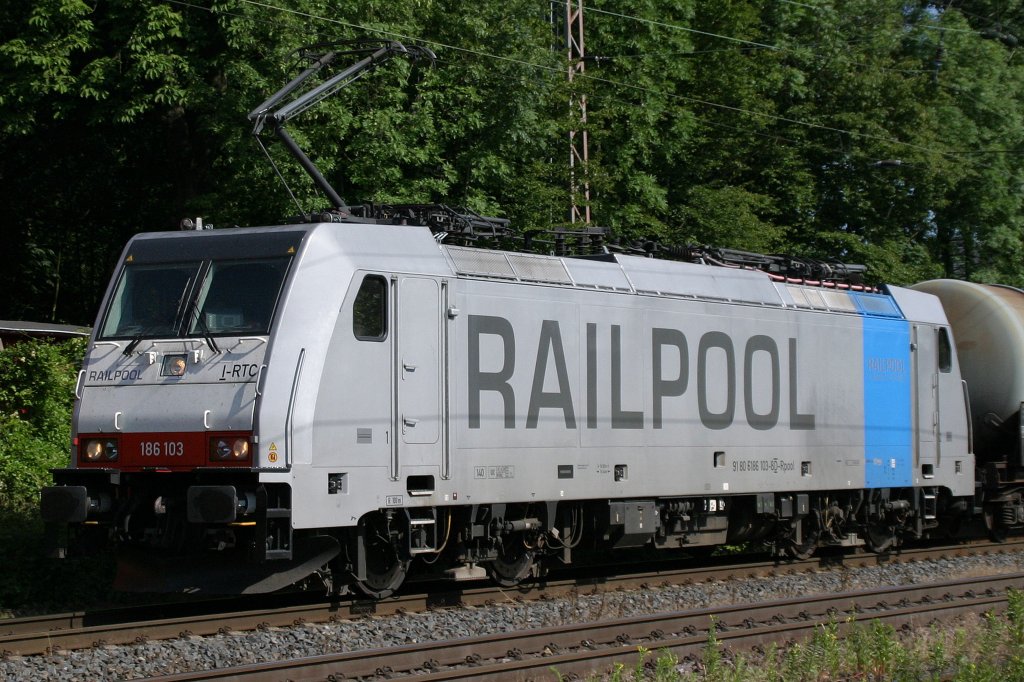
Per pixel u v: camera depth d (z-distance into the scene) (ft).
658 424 61.46
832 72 134.00
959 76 145.79
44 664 38.29
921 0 162.20
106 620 46.52
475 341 52.85
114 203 126.21
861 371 74.28
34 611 50.72
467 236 55.93
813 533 72.74
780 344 68.90
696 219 112.98
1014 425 84.94
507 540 56.70
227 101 86.28
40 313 133.08
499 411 53.67
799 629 46.70
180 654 40.78
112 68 89.15
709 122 125.80
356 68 64.39
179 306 48.70
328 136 84.53
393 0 89.15
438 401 51.08
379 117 84.94
